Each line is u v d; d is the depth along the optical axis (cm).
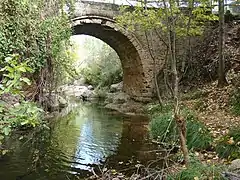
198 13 816
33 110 295
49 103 1288
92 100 2248
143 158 755
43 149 819
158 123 987
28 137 881
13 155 743
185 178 478
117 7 1531
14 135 869
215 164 536
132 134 1045
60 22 1119
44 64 1038
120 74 2348
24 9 965
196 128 787
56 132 1041
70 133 1041
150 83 1705
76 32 1719
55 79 1145
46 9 1063
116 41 1769
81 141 936
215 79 1432
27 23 977
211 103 1101
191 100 1259
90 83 2884
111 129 1136
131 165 702
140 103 1730
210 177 459
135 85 1848
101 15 1505
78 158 761
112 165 707
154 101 1614
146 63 1684
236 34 1538
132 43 1638
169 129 901
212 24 1653
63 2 1173
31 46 989
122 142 930
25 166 678
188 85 1515
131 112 1581
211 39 1603
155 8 895
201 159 629
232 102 1014
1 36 902
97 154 801
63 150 827
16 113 292
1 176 615
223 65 1217
